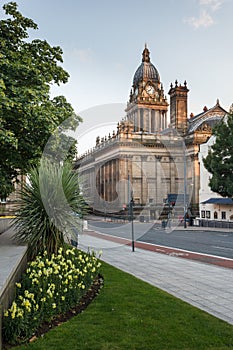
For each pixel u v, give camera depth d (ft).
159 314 20.93
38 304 18.60
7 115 31.76
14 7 40.22
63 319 20.07
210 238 84.64
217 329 18.44
